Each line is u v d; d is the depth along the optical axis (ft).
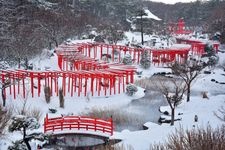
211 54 308.60
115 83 208.85
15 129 86.33
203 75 246.27
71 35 343.67
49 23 304.09
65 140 121.29
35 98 176.45
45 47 294.05
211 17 508.53
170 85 217.36
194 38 426.51
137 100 191.11
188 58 308.60
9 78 171.12
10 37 239.50
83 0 479.00
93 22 417.69
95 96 191.21
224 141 56.34
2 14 271.49
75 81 191.01
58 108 168.45
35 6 298.15
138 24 422.00
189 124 129.80
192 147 55.93
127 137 118.83
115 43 346.74
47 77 183.21
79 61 226.99
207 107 163.32
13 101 166.91
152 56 290.15
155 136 116.88
